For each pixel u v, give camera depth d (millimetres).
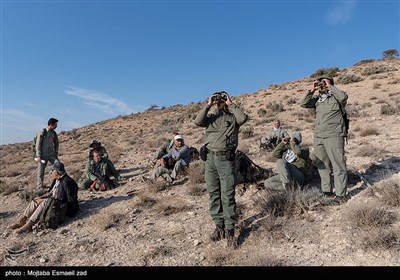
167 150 10914
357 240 4051
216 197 4719
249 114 25359
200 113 4559
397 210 4594
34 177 11555
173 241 4844
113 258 4527
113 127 45375
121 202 7008
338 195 5145
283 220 4887
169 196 7047
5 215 7062
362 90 25688
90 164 8594
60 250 4953
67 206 6207
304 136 13000
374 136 10750
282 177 5613
